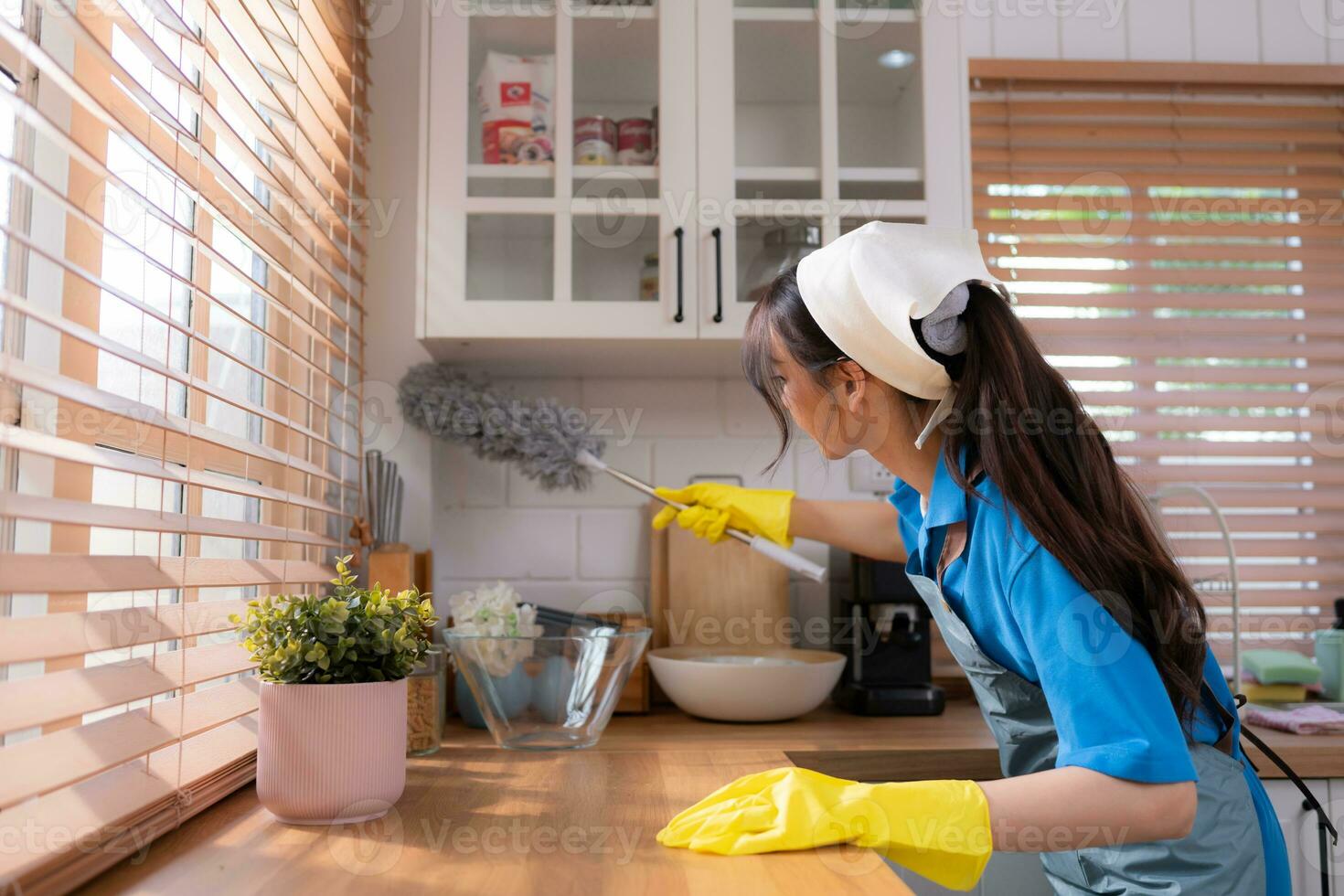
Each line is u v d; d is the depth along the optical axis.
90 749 0.78
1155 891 1.07
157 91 1.16
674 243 1.67
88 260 0.98
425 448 1.86
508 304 1.64
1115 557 0.98
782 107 1.74
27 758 0.72
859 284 1.05
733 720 1.67
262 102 1.25
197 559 1.01
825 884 0.80
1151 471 2.12
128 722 0.87
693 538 1.92
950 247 1.10
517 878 0.82
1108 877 1.13
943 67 1.75
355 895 0.77
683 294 1.66
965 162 1.73
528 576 1.94
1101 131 2.20
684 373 1.97
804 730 1.63
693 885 0.80
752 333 1.22
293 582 1.25
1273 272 2.19
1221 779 1.09
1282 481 2.13
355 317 1.82
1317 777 1.47
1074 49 2.23
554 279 1.65
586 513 1.96
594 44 1.72
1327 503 2.12
